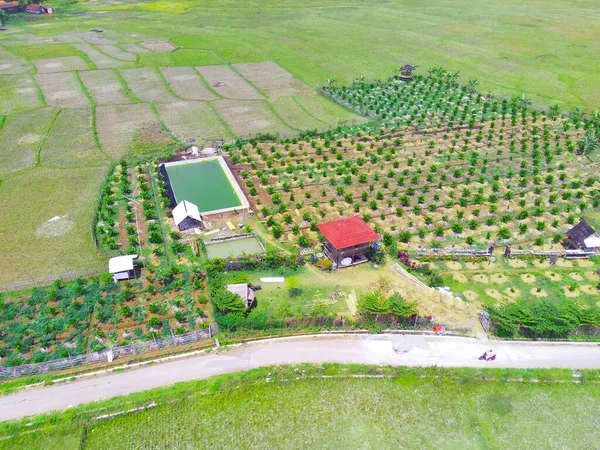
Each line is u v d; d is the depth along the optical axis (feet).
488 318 150.10
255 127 295.69
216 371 135.33
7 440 117.60
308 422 123.95
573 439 121.39
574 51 450.30
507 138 281.33
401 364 138.92
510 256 183.21
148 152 262.67
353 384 133.39
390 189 229.04
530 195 225.76
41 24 586.86
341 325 149.89
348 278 172.04
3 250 183.62
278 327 148.56
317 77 388.98
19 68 408.26
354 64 421.59
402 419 125.08
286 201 218.38
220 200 220.23
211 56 447.42
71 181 232.53
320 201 218.38
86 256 180.75
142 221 202.39
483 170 243.60
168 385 130.93
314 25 559.38
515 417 126.21
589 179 234.38
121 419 123.03
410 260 180.55
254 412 125.90
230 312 150.51
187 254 182.80
